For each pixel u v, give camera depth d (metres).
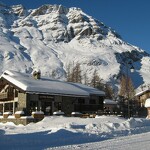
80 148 13.89
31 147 14.18
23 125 31.97
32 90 42.19
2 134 17.61
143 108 67.38
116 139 17.81
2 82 47.00
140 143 15.75
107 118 32.59
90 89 54.53
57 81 52.62
